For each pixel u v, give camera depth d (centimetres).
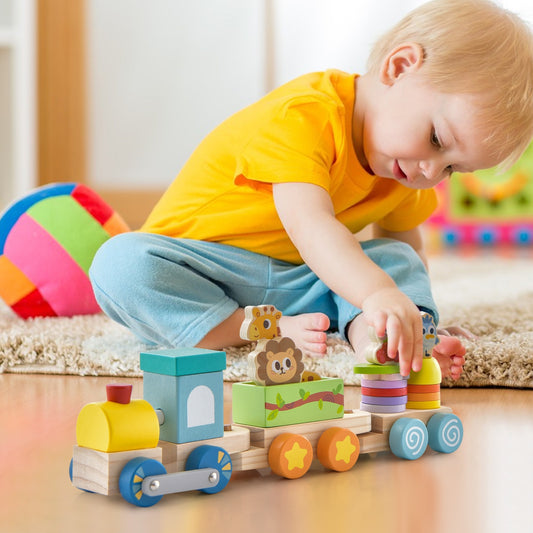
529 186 338
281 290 121
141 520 56
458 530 53
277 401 67
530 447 75
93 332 132
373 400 74
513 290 193
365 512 57
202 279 113
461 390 101
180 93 322
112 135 321
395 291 82
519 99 99
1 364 115
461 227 347
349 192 117
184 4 318
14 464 69
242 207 120
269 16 321
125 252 112
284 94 118
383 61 107
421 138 102
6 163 318
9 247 149
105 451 59
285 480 66
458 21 102
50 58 316
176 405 63
